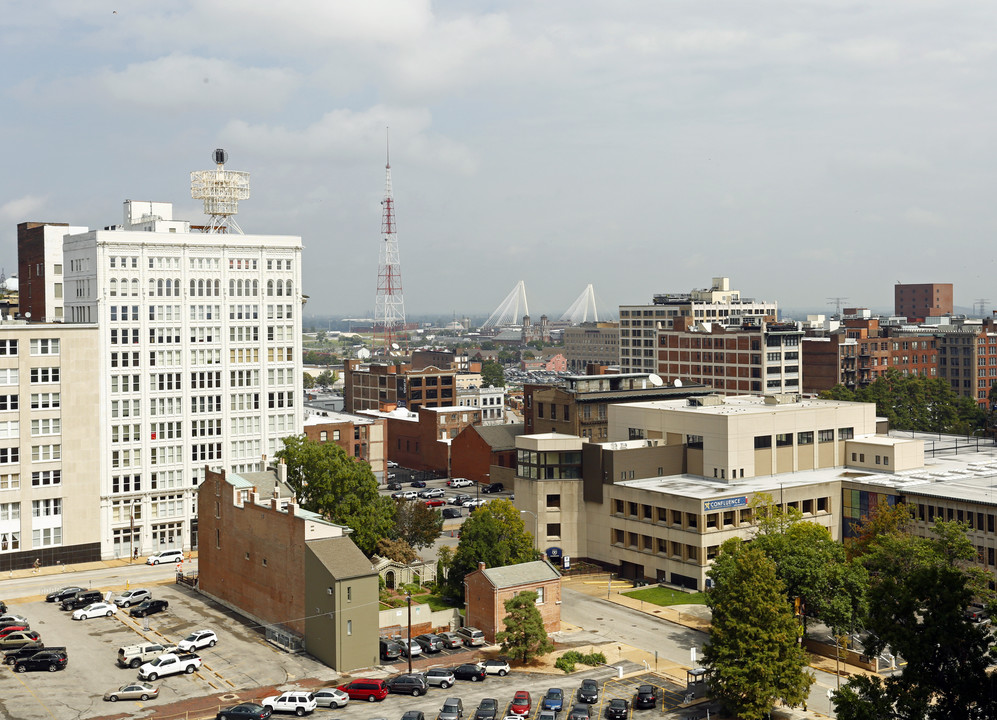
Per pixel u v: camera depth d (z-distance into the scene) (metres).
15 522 155.50
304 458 142.00
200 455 173.62
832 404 177.38
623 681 105.56
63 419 159.00
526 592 112.62
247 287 178.38
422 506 152.88
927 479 153.00
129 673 106.94
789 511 133.38
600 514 154.62
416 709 97.19
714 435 154.00
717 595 100.94
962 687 63.22
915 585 66.94
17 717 94.19
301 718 94.75
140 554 167.25
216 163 197.12
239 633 121.38
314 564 112.56
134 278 166.38
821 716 96.38
